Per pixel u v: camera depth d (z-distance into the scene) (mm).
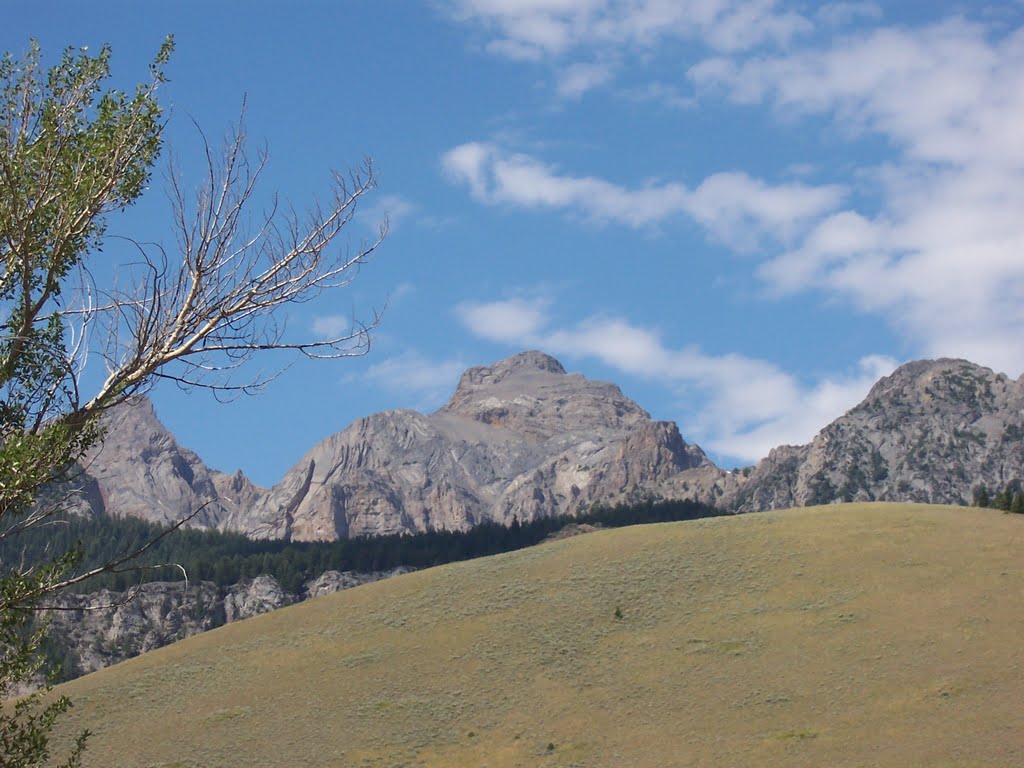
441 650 115500
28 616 17469
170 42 20625
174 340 17688
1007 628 98438
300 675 114562
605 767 84375
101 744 101438
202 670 118938
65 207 18969
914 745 77250
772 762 78750
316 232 18219
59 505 17875
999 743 75062
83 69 20172
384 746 95812
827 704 89125
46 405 18344
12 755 18234
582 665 107250
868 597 110438
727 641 106250
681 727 90250
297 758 95125
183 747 99500
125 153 19750
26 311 18312
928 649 96312
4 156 18875
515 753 90688
